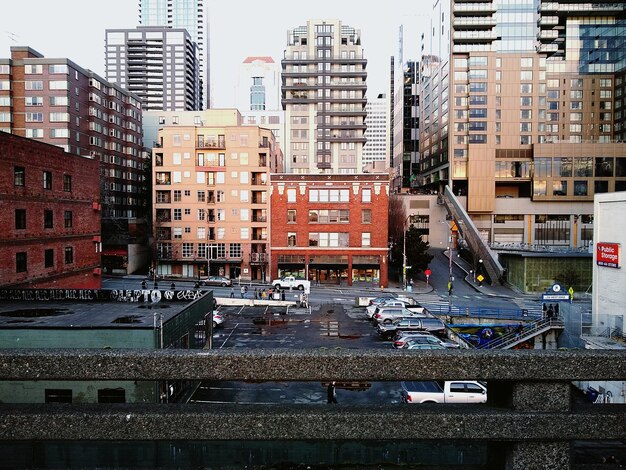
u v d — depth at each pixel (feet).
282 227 184.03
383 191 181.47
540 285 166.30
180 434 9.72
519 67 253.44
